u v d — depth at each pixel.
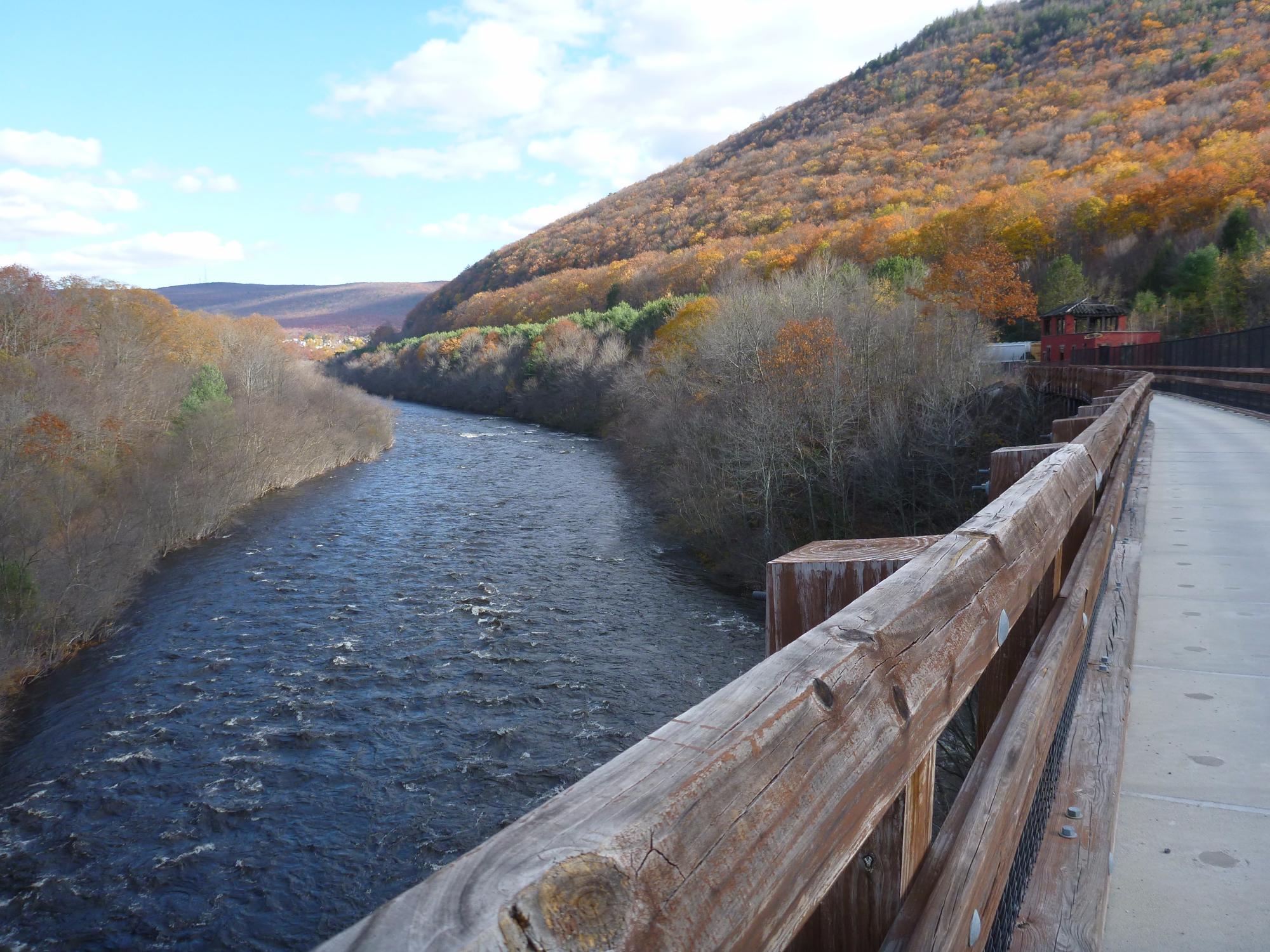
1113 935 1.85
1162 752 2.78
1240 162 73.81
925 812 1.16
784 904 0.68
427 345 95.25
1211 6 161.75
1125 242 75.12
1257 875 2.06
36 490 22.45
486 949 0.41
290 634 18.06
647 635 17.94
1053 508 2.21
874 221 80.44
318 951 0.41
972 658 1.29
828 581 1.73
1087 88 143.38
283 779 12.41
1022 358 56.50
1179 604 4.55
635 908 0.52
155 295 45.69
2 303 33.72
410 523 28.45
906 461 25.89
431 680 15.64
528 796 11.93
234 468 31.86
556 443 48.97
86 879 10.37
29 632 16.84
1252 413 19.38
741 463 26.31
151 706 14.78
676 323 45.81
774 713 0.77
